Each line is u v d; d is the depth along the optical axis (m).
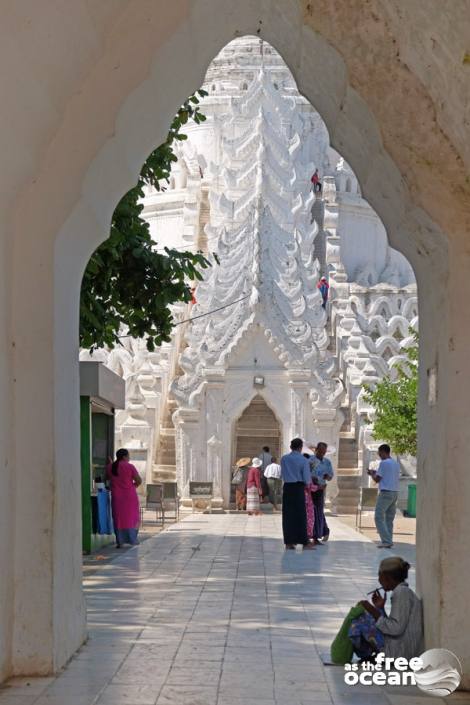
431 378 10.88
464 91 9.21
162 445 38.56
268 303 35.50
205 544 24.28
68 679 10.23
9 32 8.45
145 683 10.11
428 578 10.68
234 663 10.98
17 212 10.55
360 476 36.41
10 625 10.30
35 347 10.57
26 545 10.41
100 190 11.55
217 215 49.03
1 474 10.08
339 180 58.00
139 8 10.10
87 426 21.81
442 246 10.20
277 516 34.06
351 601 15.23
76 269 11.78
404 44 9.55
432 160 9.91
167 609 14.36
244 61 59.12
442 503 10.05
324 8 9.62
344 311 44.72
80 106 10.45
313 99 11.91
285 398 35.62
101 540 23.31
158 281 19.42
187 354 36.22
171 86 11.73
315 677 10.43
